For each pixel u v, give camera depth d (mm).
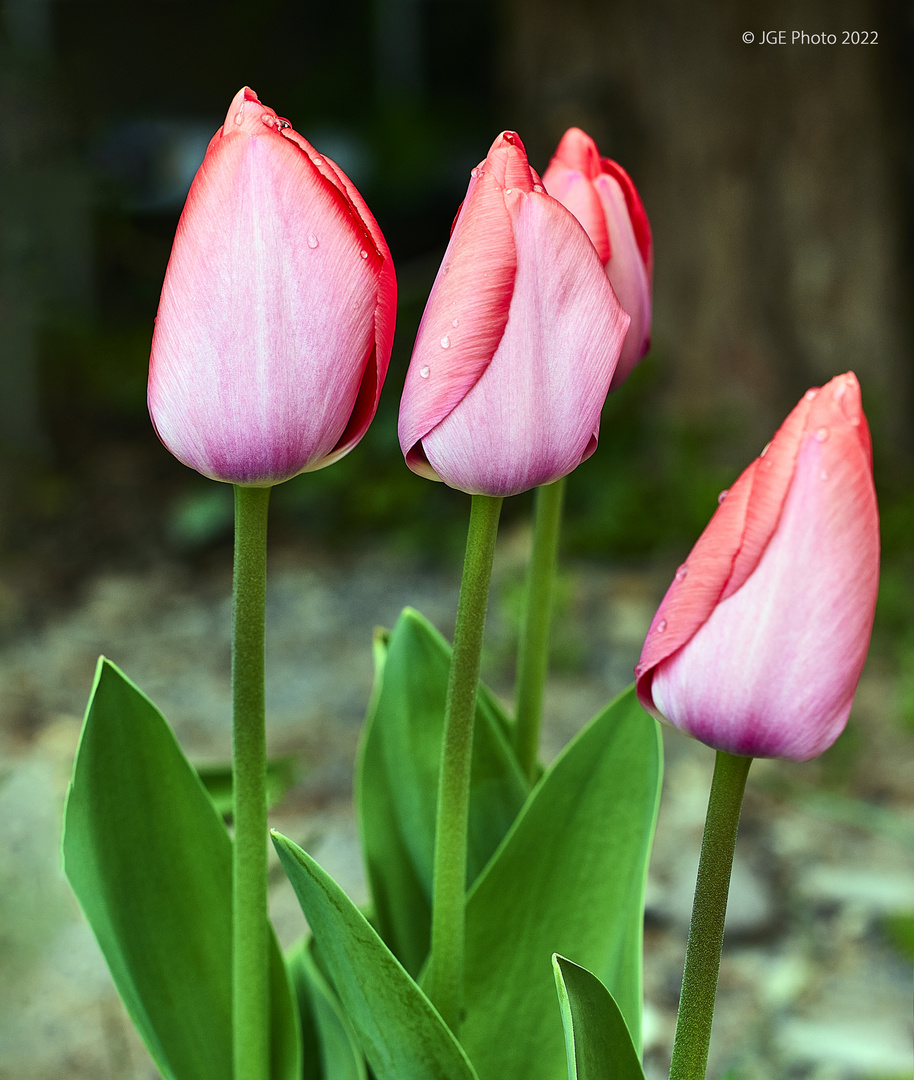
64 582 2387
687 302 2541
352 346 496
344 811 1553
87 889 543
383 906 595
